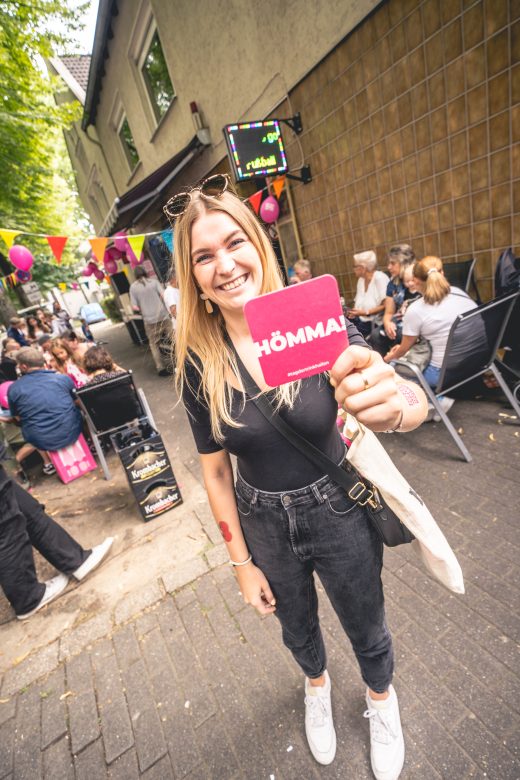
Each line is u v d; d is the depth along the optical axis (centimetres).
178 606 201
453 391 328
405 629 163
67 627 204
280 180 448
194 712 155
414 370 249
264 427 87
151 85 733
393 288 377
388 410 68
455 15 266
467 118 287
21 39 639
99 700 167
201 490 301
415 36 295
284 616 118
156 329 652
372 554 102
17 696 176
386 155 360
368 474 87
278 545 101
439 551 95
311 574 115
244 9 427
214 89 540
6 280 939
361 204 411
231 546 111
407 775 125
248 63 462
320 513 95
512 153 270
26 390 327
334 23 344
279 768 135
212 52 507
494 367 259
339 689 151
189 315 89
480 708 135
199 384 94
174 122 681
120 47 734
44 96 786
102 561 244
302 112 427
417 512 92
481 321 228
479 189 299
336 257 480
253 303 64
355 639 116
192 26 517
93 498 332
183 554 236
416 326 260
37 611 218
